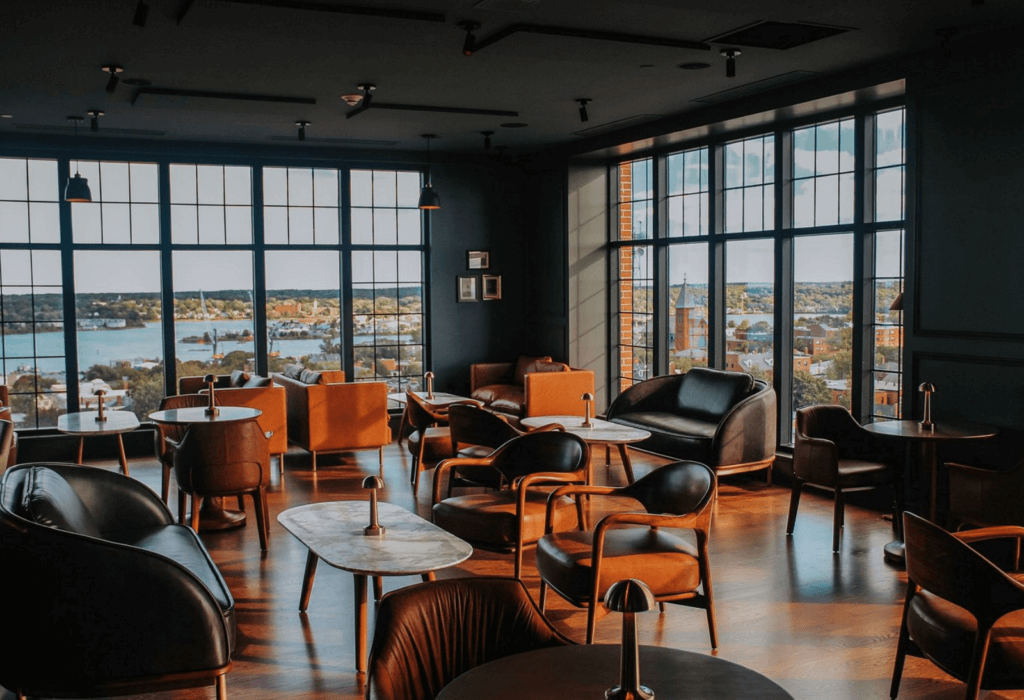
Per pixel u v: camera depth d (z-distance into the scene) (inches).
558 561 155.2
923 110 233.3
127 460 350.0
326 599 186.7
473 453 238.4
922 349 236.2
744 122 298.5
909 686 143.3
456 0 184.7
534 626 97.4
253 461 219.8
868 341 276.7
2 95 276.2
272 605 182.7
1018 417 212.4
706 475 160.9
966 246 223.6
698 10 191.6
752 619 172.9
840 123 281.7
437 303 411.5
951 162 226.7
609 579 150.3
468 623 95.1
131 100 285.4
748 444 275.1
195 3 181.8
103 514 168.2
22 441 346.6
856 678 146.7
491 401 382.6
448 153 407.2
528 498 191.0
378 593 155.0
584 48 222.4
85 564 116.3
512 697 77.2
